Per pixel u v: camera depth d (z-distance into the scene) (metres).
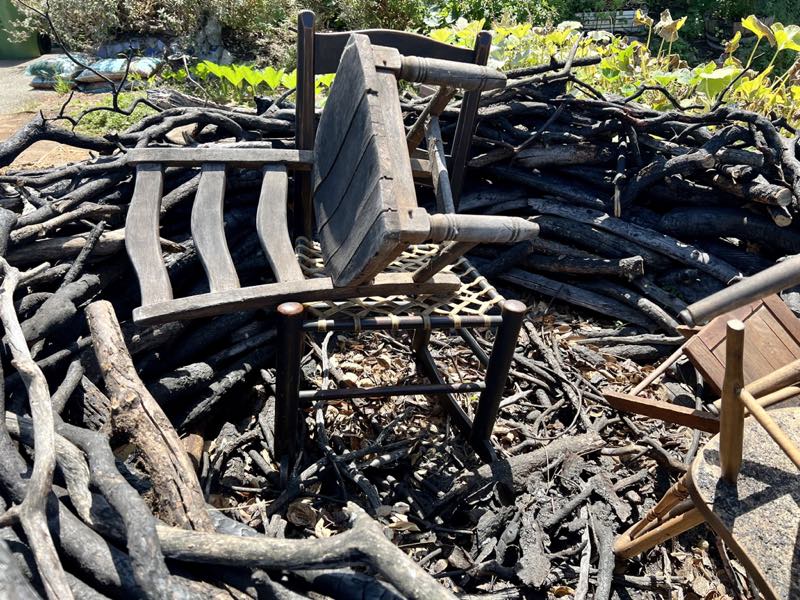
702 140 3.30
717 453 1.65
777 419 1.72
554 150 3.34
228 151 2.52
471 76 2.04
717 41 9.10
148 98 3.80
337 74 2.15
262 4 7.28
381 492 2.36
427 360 2.79
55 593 1.32
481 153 3.43
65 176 2.83
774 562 1.41
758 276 1.29
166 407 2.39
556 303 3.39
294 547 1.41
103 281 2.53
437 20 7.16
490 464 2.36
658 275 3.29
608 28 8.45
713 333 2.41
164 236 2.88
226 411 2.60
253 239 3.03
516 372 2.87
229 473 2.33
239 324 2.71
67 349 2.23
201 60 6.65
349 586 1.46
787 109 4.27
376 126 1.84
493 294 2.30
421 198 3.48
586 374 2.93
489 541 2.14
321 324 2.03
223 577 1.45
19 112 5.59
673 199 3.32
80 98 5.93
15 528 1.51
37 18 6.69
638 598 2.08
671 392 2.85
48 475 1.51
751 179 3.09
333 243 2.12
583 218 3.31
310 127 2.61
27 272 2.38
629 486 2.39
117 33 6.90
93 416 2.09
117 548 1.51
